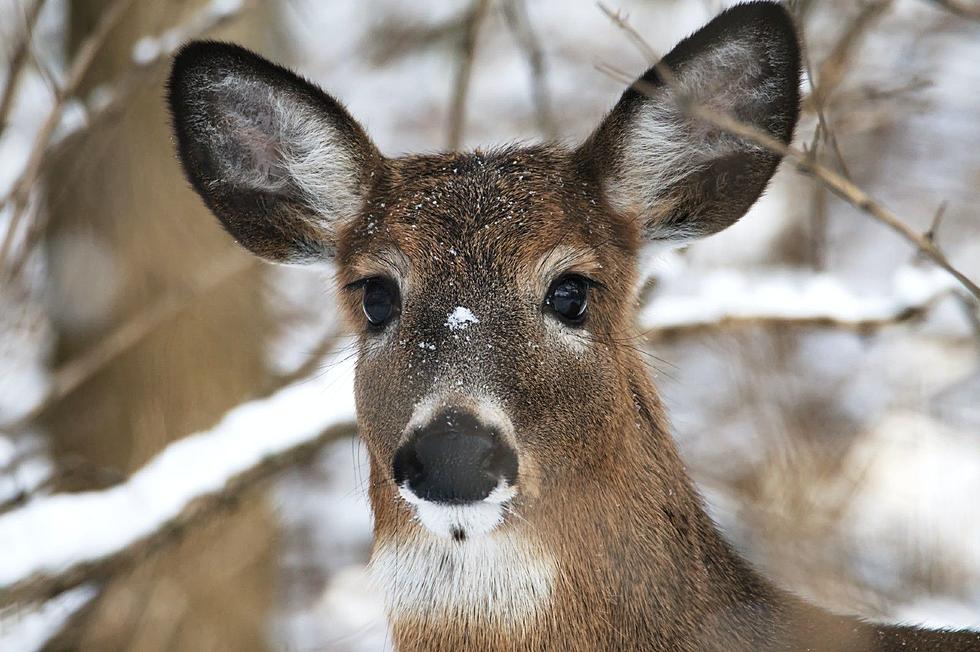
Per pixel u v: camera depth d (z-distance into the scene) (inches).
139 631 525.7
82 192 589.9
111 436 590.6
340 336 469.4
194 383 587.8
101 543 430.3
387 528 323.0
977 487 522.0
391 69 780.0
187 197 588.4
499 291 314.3
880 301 475.5
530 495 306.5
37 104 639.1
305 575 660.7
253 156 369.4
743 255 668.7
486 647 311.9
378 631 527.5
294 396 467.5
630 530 316.8
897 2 586.2
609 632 312.0
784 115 339.9
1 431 506.0
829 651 317.4
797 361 546.9
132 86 510.0
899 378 576.1
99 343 593.9
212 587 566.9
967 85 646.5
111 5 581.3
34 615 450.9
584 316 320.2
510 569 309.7
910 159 665.6
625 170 341.7
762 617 321.7
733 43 336.5
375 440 321.7
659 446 330.6
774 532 436.1
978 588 470.6
